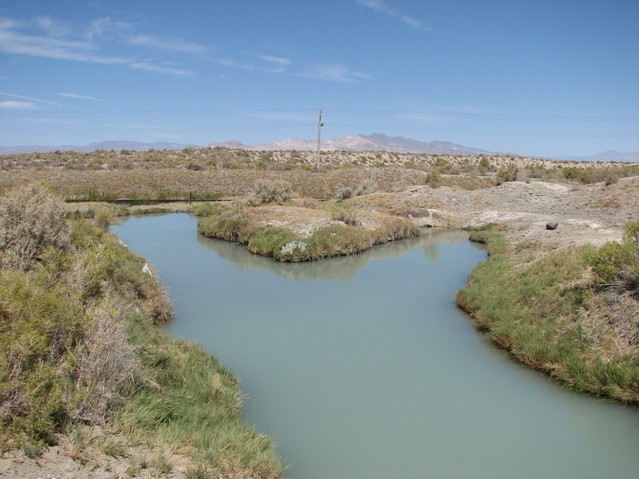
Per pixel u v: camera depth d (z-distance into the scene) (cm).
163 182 5234
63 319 526
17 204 996
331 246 2067
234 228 2417
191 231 2756
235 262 1909
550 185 3675
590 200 2769
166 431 514
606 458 604
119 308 675
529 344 895
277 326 1119
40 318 498
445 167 7150
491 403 751
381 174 5853
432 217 3222
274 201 3350
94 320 548
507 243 2088
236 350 967
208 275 1673
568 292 996
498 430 672
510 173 4647
